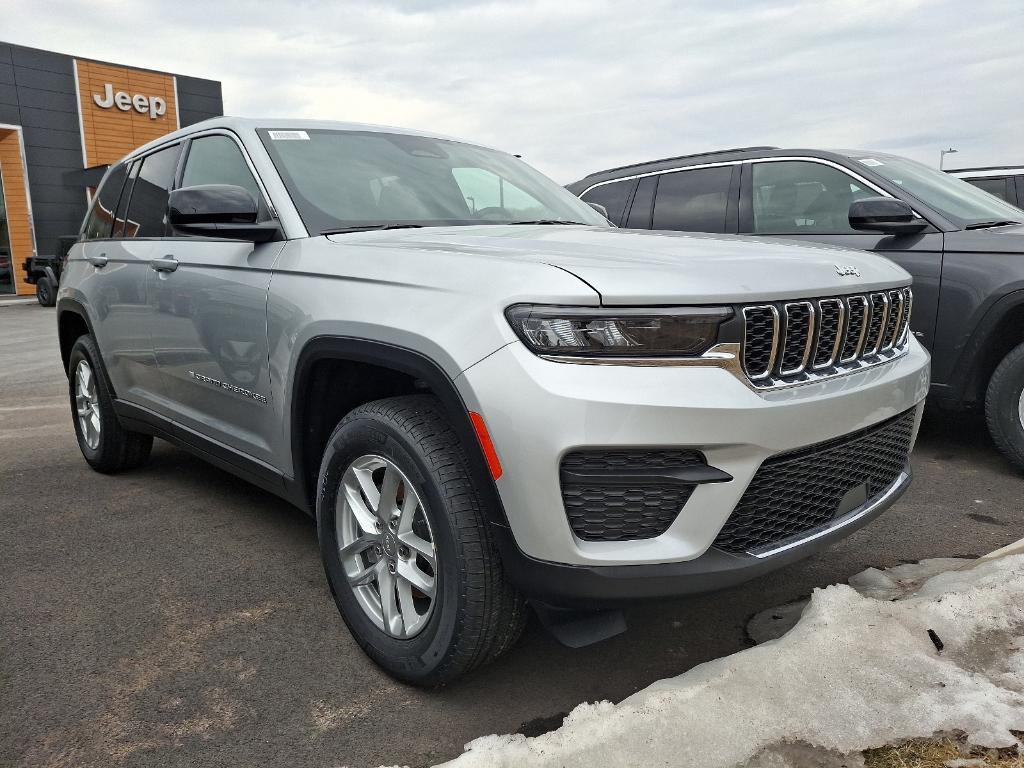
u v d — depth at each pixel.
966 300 3.99
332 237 2.59
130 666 2.34
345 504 2.37
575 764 1.74
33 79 20.83
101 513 3.66
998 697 1.90
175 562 3.09
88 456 4.30
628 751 1.77
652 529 1.85
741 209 5.12
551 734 1.85
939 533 3.26
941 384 4.15
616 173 5.96
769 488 1.95
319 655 2.40
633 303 1.79
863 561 3.00
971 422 5.07
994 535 3.23
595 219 3.51
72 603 2.75
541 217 3.26
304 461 2.58
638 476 1.80
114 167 4.28
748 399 1.84
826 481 2.11
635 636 2.50
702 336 1.82
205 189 2.53
